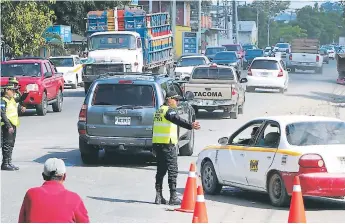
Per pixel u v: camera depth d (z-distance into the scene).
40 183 17.41
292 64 73.50
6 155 19.48
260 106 39.72
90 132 19.91
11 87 19.44
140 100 19.81
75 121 32.62
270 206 14.77
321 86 56.00
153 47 47.31
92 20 46.12
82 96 48.47
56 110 37.31
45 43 57.25
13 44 49.31
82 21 74.06
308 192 13.68
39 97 34.38
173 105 14.80
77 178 18.23
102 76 20.88
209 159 16.52
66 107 40.06
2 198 15.48
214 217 13.70
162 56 50.19
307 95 47.19
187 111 21.94
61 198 7.79
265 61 48.56
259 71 48.19
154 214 13.95
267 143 14.87
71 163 20.86
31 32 50.06
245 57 78.88
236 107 33.62
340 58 58.12
